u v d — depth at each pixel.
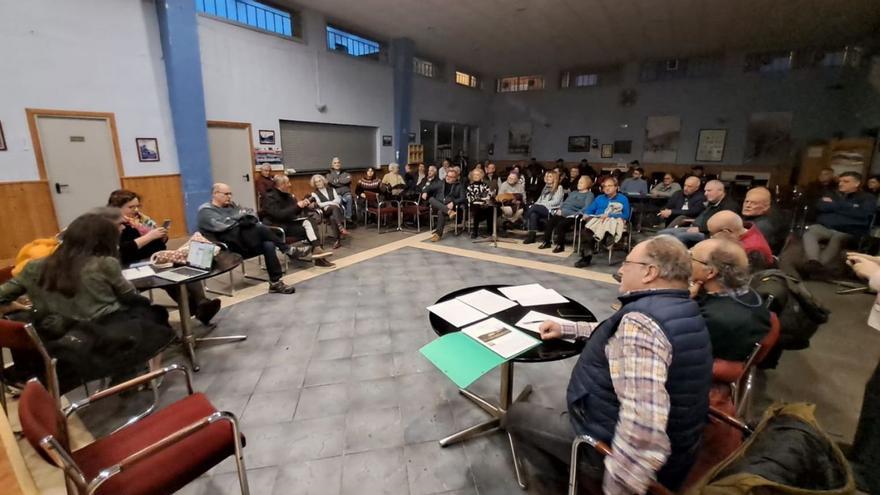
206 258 2.34
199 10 5.41
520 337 1.50
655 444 0.92
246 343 2.62
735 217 2.29
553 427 1.26
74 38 4.42
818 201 4.23
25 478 1.18
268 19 6.30
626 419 0.95
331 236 5.83
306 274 4.06
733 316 1.42
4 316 1.74
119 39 4.75
